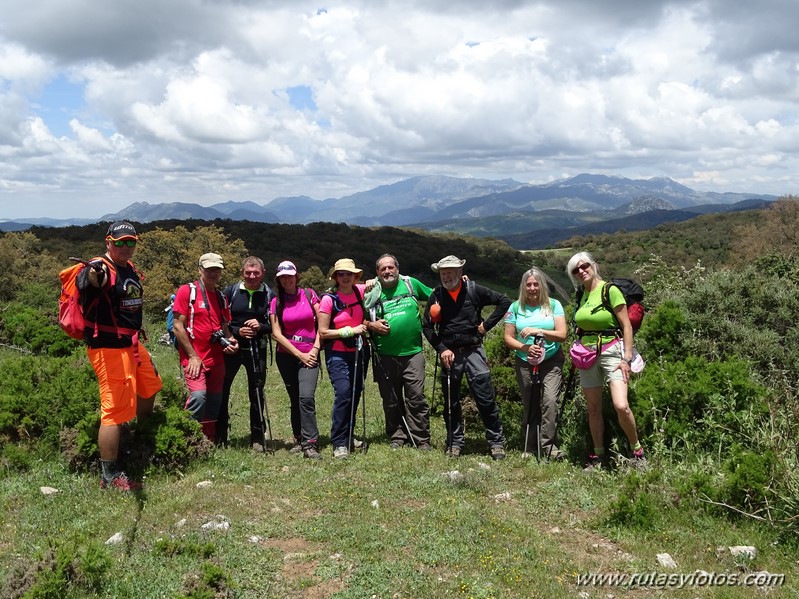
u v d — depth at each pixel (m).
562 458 7.07
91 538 4.73
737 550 4.74
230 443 7.76
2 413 6.63
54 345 12.95
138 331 6.04
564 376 8.21
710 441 6.48
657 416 6.69
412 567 4.41
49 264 34.66
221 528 4.98
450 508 5.53
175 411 6.73
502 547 4.77
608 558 4.72
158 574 4.18
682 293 9.66
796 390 7.34
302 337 7.37
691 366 6.98
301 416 7.25
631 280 6.52
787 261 10.97
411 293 7.57
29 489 5.72
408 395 7.70
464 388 8.73
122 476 5.86
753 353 8.32
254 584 4.14
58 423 6.66
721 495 5.40
